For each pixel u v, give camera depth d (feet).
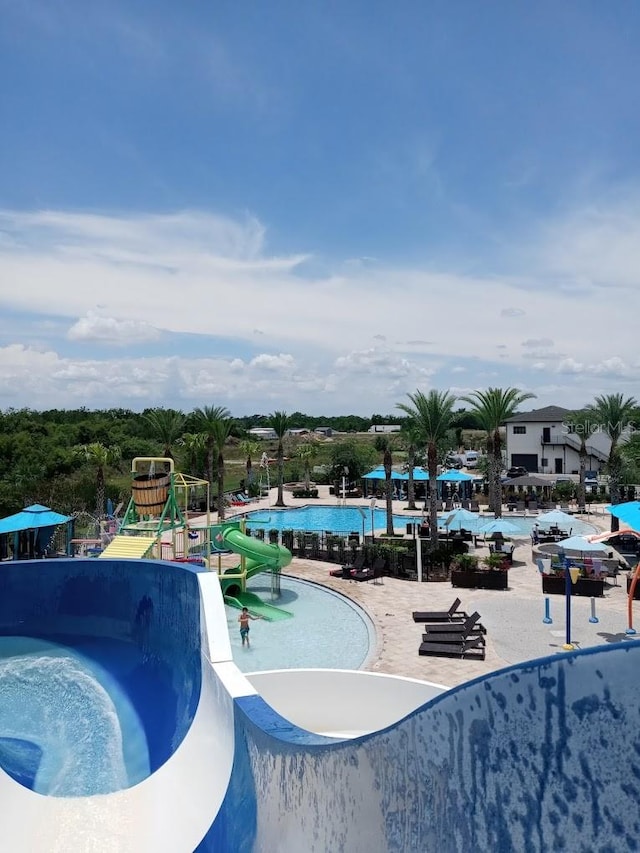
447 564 88.28
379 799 13.57
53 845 27.58
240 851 21.61
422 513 148.66
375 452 236.63
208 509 85.10
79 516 124.47
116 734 37.86
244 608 62.34
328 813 15.67
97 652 48.39
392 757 13.15
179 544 93.56
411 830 12.40
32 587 53.01
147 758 34.94
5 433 189.57
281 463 164.45
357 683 36.88
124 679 44.34
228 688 27.63
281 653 60.18
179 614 41.81
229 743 26.66
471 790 10.95
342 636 64.69
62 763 34.50
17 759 34.76
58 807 30.19
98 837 27.99
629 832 8.91
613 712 9.24
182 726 34.45
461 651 54.80
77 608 52.26
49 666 46.96
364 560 91.40
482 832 10.69
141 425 231.09
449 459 230.27
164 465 155.43
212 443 147.43
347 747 14.89
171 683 40.22
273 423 163.84
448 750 11.50
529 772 10.07
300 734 20.53
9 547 94.27
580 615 66.33
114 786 32.40
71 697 42.39
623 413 127.34
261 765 21.44
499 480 121.29
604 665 9.36
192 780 28.76
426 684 35.63
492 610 68.85
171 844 26.40
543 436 215.72
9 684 44.19
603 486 173.58
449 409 97.40
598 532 123.95
